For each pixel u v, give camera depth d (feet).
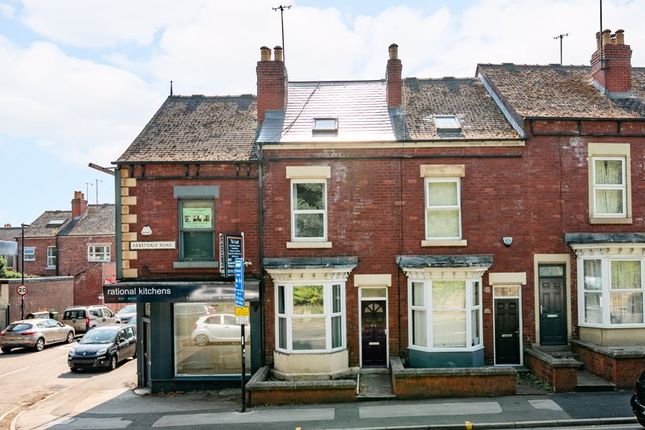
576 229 53.36
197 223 54.29
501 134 54.29
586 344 50.29
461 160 53.57
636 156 53.98
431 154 53.36
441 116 58.23
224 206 53.78
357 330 52.75
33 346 86.07
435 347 50.65
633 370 45.32
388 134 54.70
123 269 53.42
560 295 53.47
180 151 55.57
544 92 60.13
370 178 53.57
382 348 52.95
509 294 53.31
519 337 52.85
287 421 40.34
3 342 84.69
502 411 40.63
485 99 62.18
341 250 53.21
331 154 53.42
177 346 54.08
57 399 53.06
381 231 53.26
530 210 53.26
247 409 44.19
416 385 44.88
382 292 53.36
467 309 50.37
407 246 53.16
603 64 59.98
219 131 59.47
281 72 59.11
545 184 53.47
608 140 53.98
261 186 53.52
